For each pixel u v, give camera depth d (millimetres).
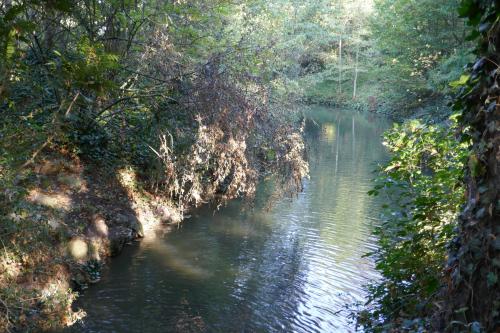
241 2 13086
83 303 6688
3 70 6172
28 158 7520
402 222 5250
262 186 13117
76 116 9594
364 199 12422
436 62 23328
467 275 2713
